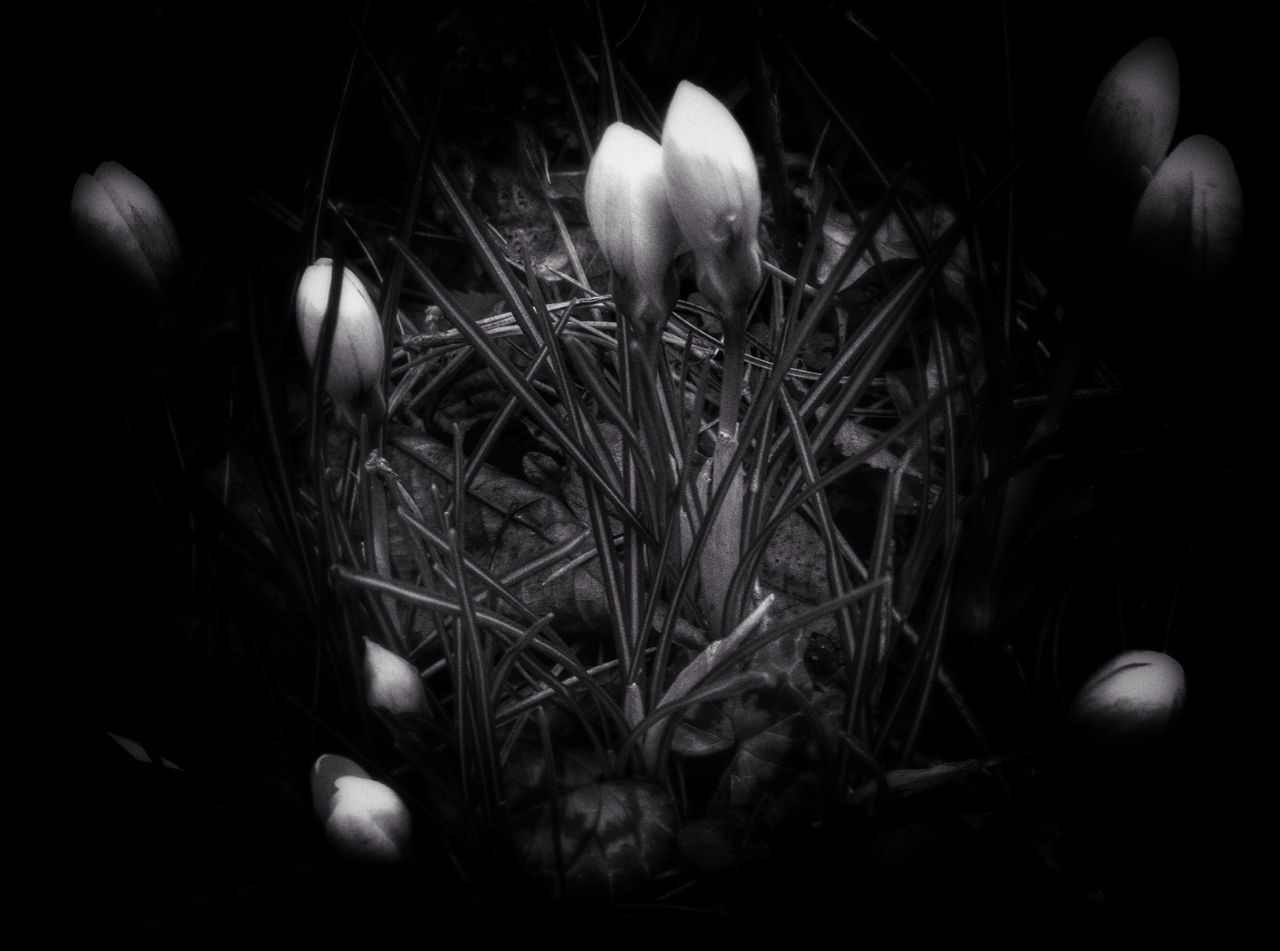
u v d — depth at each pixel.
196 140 0.45
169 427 0.39
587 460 0.33
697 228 0.29
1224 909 0.32
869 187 0.45
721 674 0.32
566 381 0.34
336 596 0.33
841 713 0.35
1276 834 0.33
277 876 0.32
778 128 0.42
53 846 0.34
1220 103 0.43
